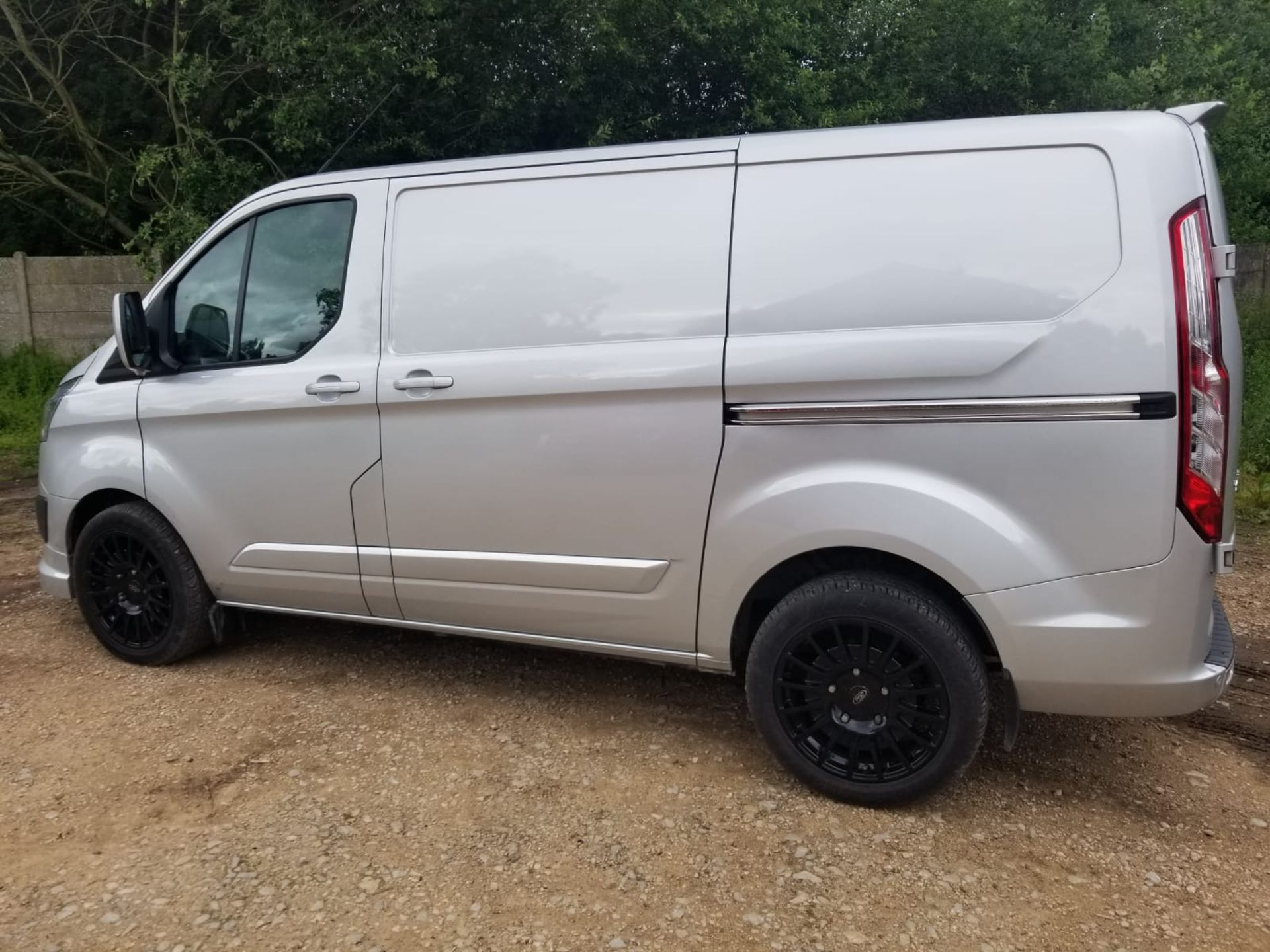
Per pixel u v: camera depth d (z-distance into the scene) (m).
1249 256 10.96
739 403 3.01
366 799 3.14
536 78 8.03
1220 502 2.65
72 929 2.53
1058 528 2.70
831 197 2.93
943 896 2.67
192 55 8.71
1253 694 3.93
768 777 3.28
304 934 2.51
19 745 3.50
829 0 9.30
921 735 2.99
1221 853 2.88
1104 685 2.73
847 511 2.88
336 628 4.65
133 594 4.18
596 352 3.18
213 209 8.24
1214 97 10.29
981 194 2.78
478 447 3.40
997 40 8.97
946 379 2.75
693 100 8.72
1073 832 2.98
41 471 4.36
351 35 7.31
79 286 11.13
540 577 3.41
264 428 3.75
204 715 3.73
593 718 3.72
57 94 11.40
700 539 3.13
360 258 3.60
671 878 2.74
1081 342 2.63
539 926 2.54
